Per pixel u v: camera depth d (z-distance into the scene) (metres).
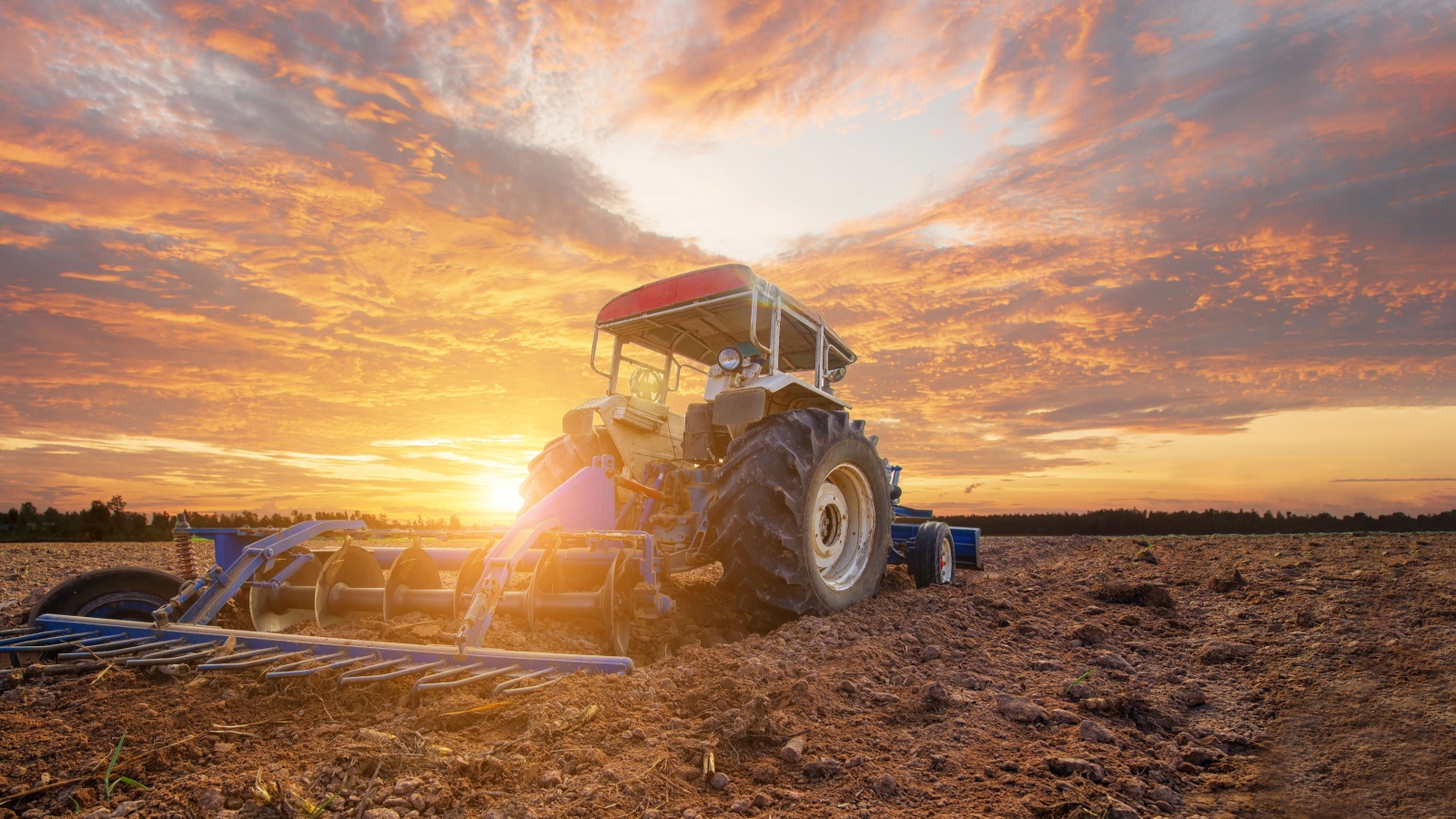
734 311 4.98
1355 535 8.58
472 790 1.79
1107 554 8.00
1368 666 2.94
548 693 2.32
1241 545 8.03
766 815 1.72
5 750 1.93
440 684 2.27
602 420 4.80
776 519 4.00
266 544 3.23
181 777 1.85
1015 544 10.02
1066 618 4.32
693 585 5.38
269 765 1.90
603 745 2.06
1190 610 4.50
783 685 2.64
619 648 3.10
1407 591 4.30
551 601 3.11
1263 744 2.27
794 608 4.05
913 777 1.95
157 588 3.29
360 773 1.86
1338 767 2.06
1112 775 1.99
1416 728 2.26
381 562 3.82
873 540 5.03
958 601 4.86
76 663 2.55
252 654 2.61
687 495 4.77
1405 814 1.76
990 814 1.75
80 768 1.87
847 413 4.86
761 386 4.37
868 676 2.96
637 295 4.96
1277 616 4.02
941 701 2.57
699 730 2.20
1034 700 2.68
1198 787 1.99
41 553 8.30
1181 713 2.61
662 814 1.71
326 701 2.34
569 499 3.60
